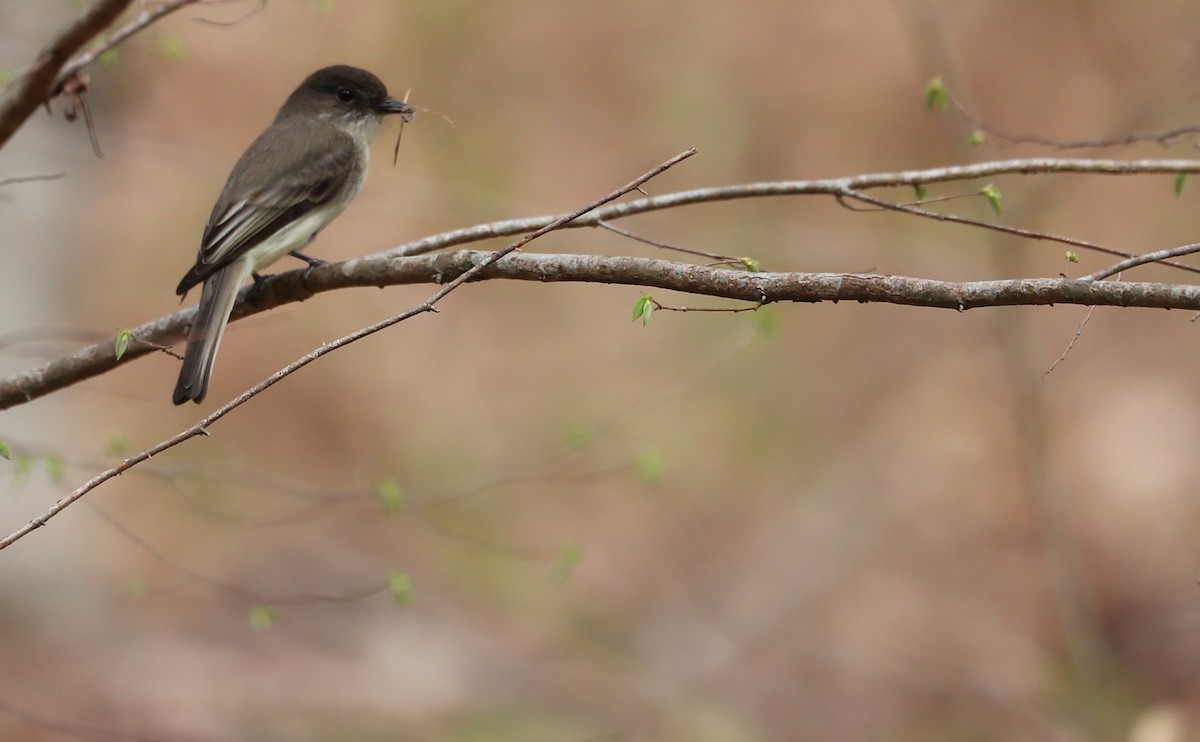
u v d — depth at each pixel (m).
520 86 18.14
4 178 12.06
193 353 6.69
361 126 8.38
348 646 12.12
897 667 12.37
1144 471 13.60
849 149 17.69
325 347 4.96
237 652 11.80
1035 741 11.39
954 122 12.78
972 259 14.23
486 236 6.46
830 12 19.12
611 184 17.44
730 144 17.73
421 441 15.00
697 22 18.89
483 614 12.96
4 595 12.06
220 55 17.34
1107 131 14.71
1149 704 11.61
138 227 15.99
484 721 11.20
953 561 13.57
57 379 6.41
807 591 13.41
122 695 10.95
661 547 14.02
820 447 15.10
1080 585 11.91
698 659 12.59
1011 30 18.28
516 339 16.45
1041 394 12.54
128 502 13.46
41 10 9.91
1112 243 15.82
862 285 4.77
